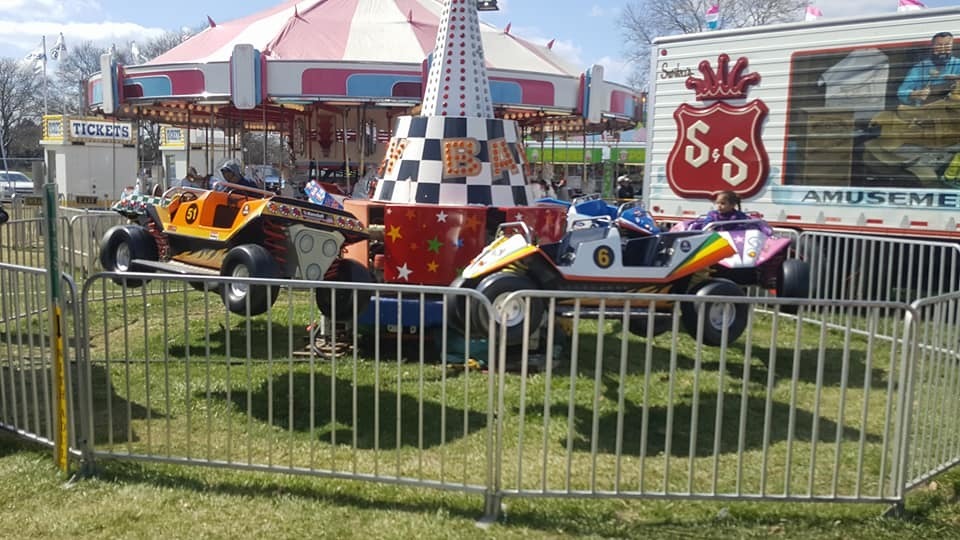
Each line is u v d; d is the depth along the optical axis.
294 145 22.55
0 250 10.51
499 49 19.02
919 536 3.71
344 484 4.12
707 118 10.40
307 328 7.97
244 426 5.11
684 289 6.79
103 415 5.31
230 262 5.84
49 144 30.45
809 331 8.61
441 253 6.87
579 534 3.66
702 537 3.65
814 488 4.25
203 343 7.51
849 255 9.23
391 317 6.88
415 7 20.20
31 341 4.55
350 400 5.64
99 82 18.02
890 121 8.91
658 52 10.88
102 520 3.73
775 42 9.73
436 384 6.05
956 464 4.35
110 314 8.77
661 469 4.51
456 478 4.28
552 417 5.35
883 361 7.25
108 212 10.98
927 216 8.75
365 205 7.10
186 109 20.12
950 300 4.15
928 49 8.55
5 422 4.80
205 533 3.62
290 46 17.08
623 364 3.84
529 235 6.25
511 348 6.86
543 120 22.70
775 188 9.90
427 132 7.21
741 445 3.83
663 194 10.99
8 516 3.77
